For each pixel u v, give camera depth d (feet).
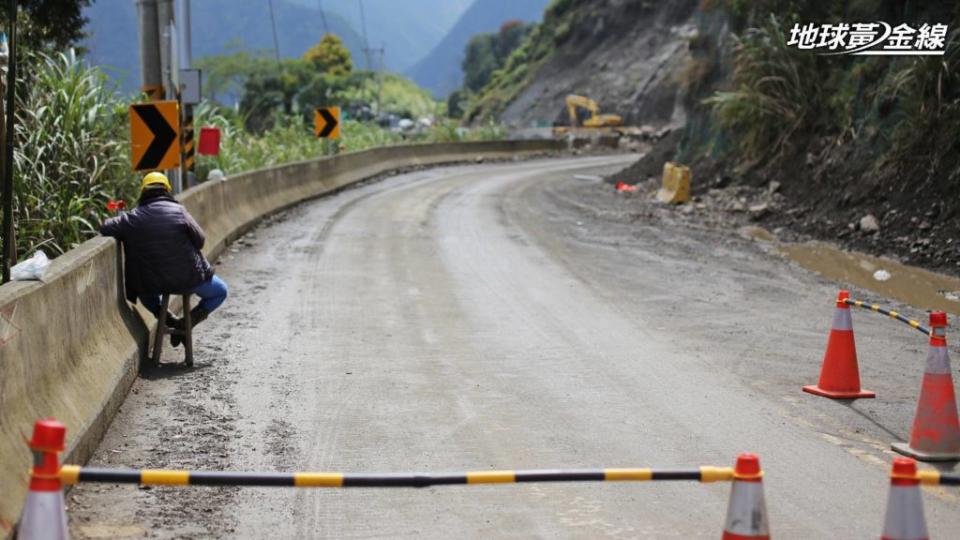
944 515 19.89
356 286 45.06
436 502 20.11
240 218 61.31
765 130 83.41
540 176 121.29
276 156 94.68
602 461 22.68
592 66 285.23
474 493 20.65
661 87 253.85
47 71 47.06
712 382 30.25
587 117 255.70
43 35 53.57
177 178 51.47
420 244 58.80
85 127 45.44
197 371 29.84
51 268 22.58
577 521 19.16
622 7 292.40
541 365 31.86
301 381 29.22
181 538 17.76
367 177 108.47
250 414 25.75
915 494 13.02
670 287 47.01
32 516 12.42
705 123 97.91
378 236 61.93
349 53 387.96
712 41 101.91
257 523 18.71
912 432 23.84
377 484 13.52
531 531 18.60
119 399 25.38
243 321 37.27
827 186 71.87
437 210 77.56
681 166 85.61
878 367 32.91
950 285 51.37
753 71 83.76
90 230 42.50
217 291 31.04
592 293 44.78
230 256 52.54
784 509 19.92
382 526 18.74
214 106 86.38
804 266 55.93
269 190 72.90
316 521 18.92
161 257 29.30
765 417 26.63
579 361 32.50
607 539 18.22
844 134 73.05
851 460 23.21
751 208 75.00
